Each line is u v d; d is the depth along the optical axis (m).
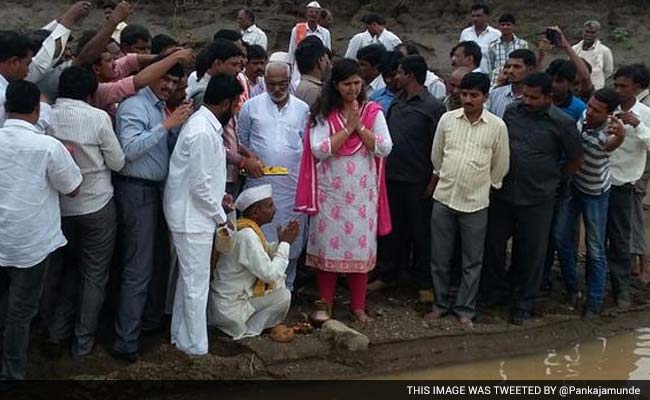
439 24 15.15
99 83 5.88
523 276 6.73
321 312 6.41
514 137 6.62
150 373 5.61
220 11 15.55
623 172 7.02
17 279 5.22
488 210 6.78
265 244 6.11
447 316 6.72
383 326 6.50
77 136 5.44
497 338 6.49
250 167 6.27
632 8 14.73
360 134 6.17
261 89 7.56
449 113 6.60
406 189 6.98
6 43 5.43
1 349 5.52
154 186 5.77
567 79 6.98
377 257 7.30
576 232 7.23
